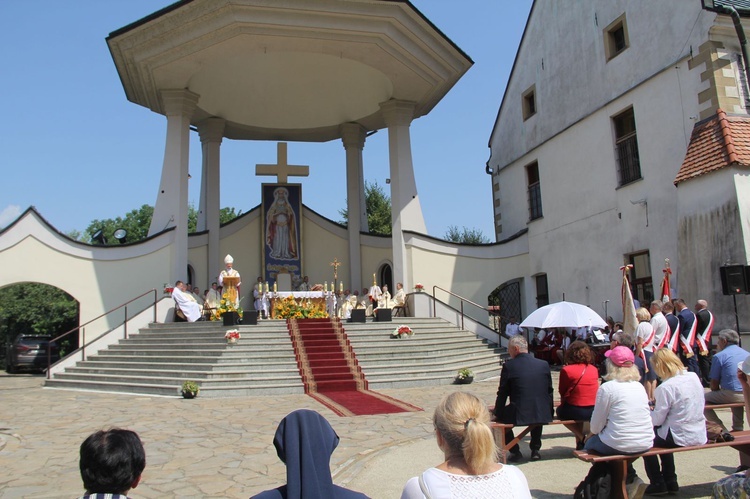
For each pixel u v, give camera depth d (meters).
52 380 15.61
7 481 6.47
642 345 8.88
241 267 25.56
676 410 5.42
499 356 17.64
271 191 25.89
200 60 18.98
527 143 21.56
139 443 2.69
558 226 19.59
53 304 32.31
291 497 2.36
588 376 6.94
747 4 14.22
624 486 5.07
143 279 19.41
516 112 22.36
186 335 16.53
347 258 26.19
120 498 2.53
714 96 13.80
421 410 10.89
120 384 14.27
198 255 23.98
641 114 16.08
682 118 14.73
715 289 12.84
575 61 18.89
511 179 22.69
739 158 12.74
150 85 20.72
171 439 8.48
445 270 21.48
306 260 26.30
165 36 18.31
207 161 24.84
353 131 26.30
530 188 21.75
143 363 15.20
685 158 14.05
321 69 22.77
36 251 18.69
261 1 17.17
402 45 19.19
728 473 6.18
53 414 10.95
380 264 25.55
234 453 7.58
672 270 14.82
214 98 23.55
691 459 6.83
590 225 18.05
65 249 18.92
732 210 12.62
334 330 16.86
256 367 14.35
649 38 15.83
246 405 11.75
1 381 18.11
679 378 5.47
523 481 2.58
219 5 17.17
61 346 32.56
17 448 8.13
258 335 16.05
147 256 19.53
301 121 26.34
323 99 24.94
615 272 16.92
